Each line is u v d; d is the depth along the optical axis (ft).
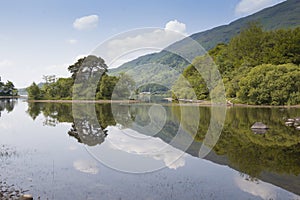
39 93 192.03
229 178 25.32
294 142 41.65
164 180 24.58
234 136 46.55
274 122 63.77
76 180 24.61
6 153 34.78
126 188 22.79
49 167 28.53
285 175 26.27
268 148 37.70
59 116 80.38
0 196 20.94
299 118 65.98
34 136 47.01
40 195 21.33
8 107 121.90
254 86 115.03
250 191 22.41
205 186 23.36
